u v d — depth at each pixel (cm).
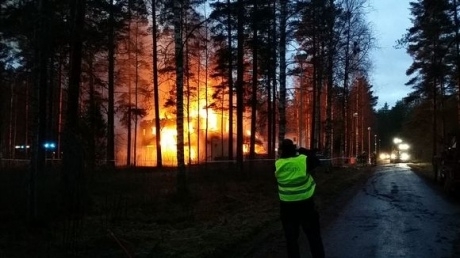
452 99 4853
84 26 1500
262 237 1066
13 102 4312
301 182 739
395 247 970
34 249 877
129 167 3403
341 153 4453
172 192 1744
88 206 1330
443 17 3234
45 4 1066
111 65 3300
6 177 1616
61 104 3516
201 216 1312
